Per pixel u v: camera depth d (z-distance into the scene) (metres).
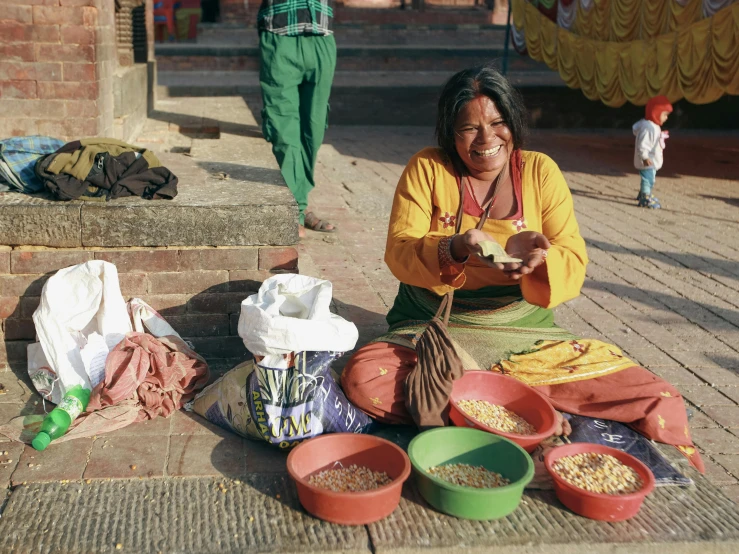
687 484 3.00
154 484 2.91
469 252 2.96
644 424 3.17
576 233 3.33
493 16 19.92
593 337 4.77
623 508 2.73
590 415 3.24
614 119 14.62
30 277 3.66
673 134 14.27
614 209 8.30
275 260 3.81
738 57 8.02
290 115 5.78
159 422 3.36
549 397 3.29
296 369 3.08
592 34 10.87
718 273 6.14
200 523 2.69
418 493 2.88
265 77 5.67
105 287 3.53
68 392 3.29
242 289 3.83
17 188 3.80
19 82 4.93
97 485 2.89
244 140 6.14
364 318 4.65
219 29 17.67
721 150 12.50
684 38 8.81
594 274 6.00
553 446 3.11
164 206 3.66
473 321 3.46
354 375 3.26
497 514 2.71
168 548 2.56
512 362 3.36
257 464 3.07
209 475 2.98
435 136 3.33
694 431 3.69
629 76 10.06
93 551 2.54
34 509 2.73
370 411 3.24
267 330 3.07
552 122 14.46
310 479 2.86
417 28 19.00
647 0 9.44
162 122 7.34
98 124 5.07
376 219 7.24
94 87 5.00
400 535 2.64
